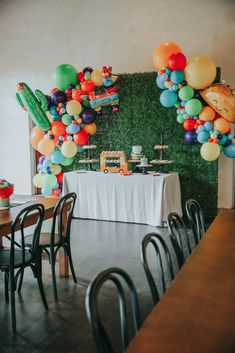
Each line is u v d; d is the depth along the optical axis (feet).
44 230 16.47
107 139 21.54
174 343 3.51
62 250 10.97
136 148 19.19
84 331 7.92
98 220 18.67
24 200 11.39
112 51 22.47
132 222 17.90
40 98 19.52
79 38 23.25
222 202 20.75
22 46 24.99
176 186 18.43
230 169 20.36
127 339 4.24
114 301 9.30
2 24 25.35
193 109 16.93
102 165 19.81
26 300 9.53
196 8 20.22
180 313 4.10
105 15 22.34
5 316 8.66
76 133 19.90
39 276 8.98
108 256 13.01
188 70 16.49
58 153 20.44
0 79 25.96
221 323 3.87
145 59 21.68
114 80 19.49
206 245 6.63
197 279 5.08
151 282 5.16
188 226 17.11
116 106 20.58
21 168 26.22
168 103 17.61
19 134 25.91
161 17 21.03
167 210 17.08
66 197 9.99
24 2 24.45
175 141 19.84
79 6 22.95
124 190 17.79
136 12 21.57
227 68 19.95
